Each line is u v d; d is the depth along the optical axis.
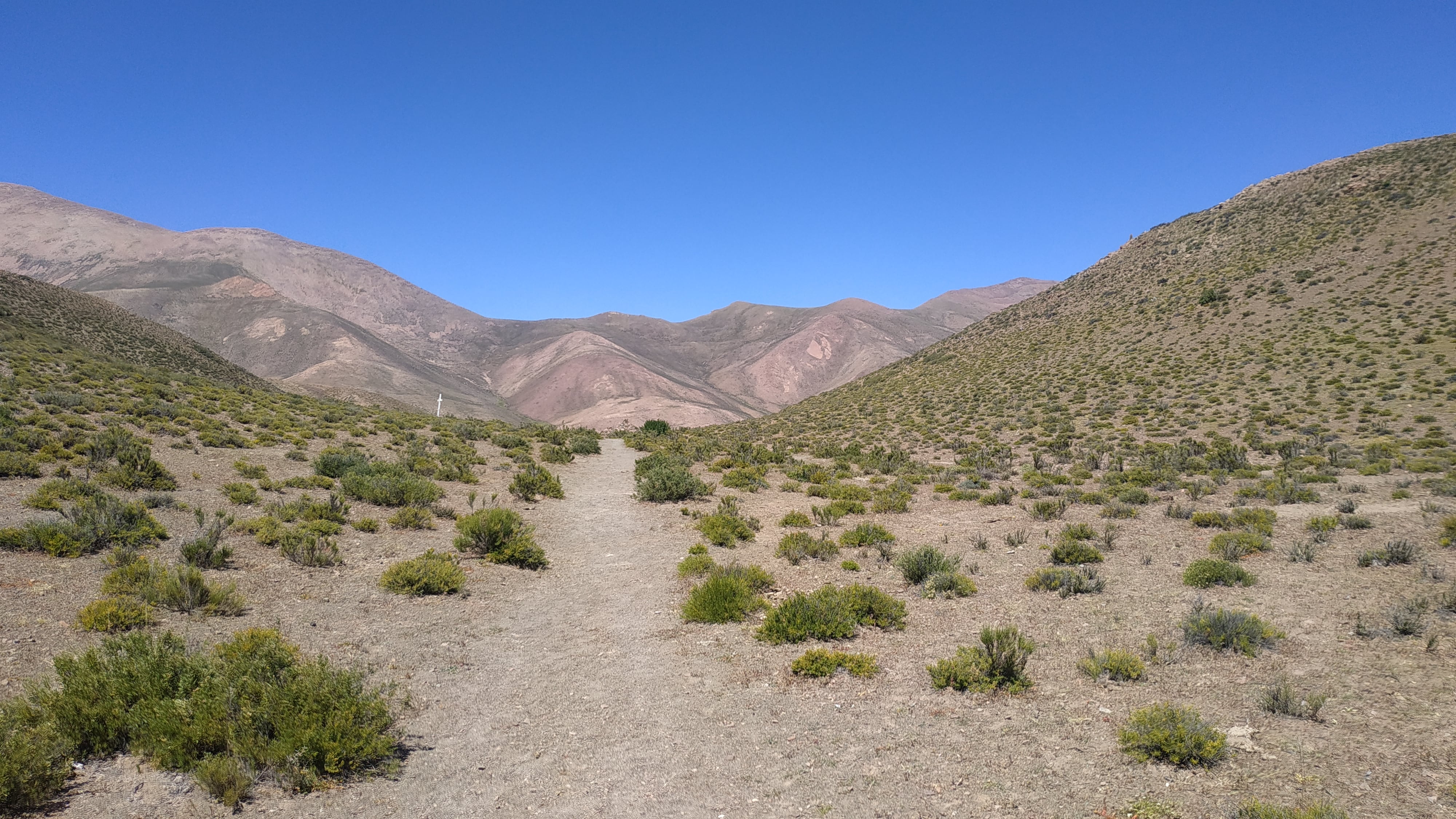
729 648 9.80
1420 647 8.23
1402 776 5.50
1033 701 7.66
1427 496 19.14
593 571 14.48
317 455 24.48
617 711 7.71
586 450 37.97
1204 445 33.12
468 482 23.97
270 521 14.60
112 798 5.44
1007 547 15.94
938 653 9.42
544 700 7.99
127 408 27.62
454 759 6.56
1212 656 8.63
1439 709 6.59
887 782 6.09
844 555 15.62
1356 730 6.36
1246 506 19.23
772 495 25.34
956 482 28.06
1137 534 16.69
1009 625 10.37
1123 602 11.27
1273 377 45.47
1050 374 62.34
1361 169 75.56
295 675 6.91
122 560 10.87
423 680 8.41
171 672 6.76
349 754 6.14
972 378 69.69
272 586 11.33
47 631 8.38
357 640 9.44
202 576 10.60
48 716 6.00
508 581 13.26
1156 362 56.22
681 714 7.62
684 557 15.62
